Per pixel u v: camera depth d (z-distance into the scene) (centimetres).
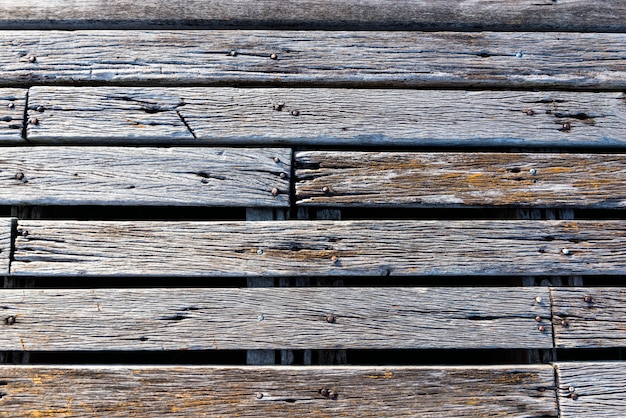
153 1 215
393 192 209
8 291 203
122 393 200
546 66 215
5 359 204
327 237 206
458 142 212
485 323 205
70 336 202
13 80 212
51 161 207
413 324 204
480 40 216
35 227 205
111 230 205
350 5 217
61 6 214
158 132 209
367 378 202
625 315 206
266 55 214
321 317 204
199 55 213
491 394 202
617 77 215
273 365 204
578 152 216
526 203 209
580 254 207
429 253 206
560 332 205
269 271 204
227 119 210
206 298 204
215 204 208
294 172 209
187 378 201
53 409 200
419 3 217
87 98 210
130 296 204
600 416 201
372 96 212
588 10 219
